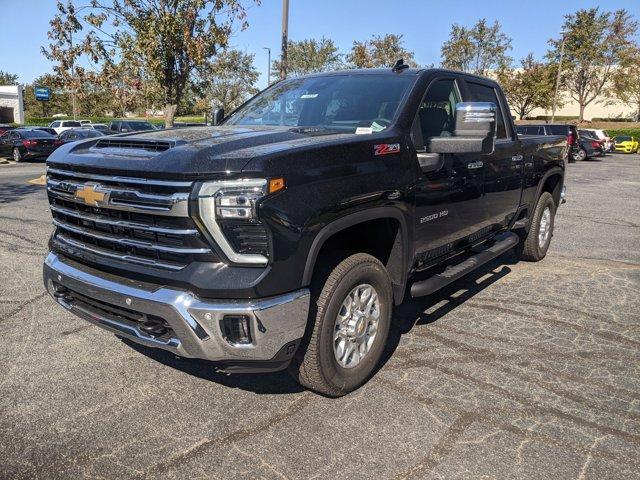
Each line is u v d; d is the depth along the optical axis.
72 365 3.90
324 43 34.31
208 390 3.59
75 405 3.38
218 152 2.93
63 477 2.73
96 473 2.76
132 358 4.02
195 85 13.05
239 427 3.17
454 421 3.24
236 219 2.78
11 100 55.88
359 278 3.37
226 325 2.84
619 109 64.81
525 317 4.90
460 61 40.75
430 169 3.92
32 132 24.34
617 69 49.12
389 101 4.07
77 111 59.81
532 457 2.91
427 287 4.15
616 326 4.72
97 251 3.28
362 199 3.28
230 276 2.81
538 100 49.38
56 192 3.56
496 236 5.76
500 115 5.40
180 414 3.30
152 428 3.15
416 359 4.03
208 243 2.83
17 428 3.13
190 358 2.98
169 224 2.91
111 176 3.10
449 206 4.29
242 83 36.59
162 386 3.63
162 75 11.96
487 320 4.82
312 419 3.25
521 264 6.74
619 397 3.54
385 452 2.94
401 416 3.29
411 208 3.77
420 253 4.05
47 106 66.56
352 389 3.53
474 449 2.97
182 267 2.92
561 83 49.09
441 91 4.47
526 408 3.39
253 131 3.62
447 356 4.09
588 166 26.00
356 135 3.52
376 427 3.17
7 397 3.46
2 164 23.00
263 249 2.82
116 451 2.94
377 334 3.66
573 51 48.59
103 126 33.25
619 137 40.28
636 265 6.75
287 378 3.76
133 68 12.22
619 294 5.58
